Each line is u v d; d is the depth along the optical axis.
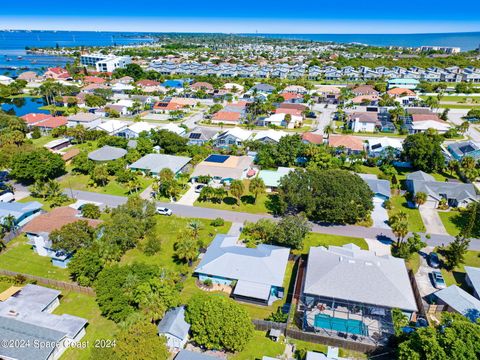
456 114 156.12
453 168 97.56
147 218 69.81
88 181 92.75
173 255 63.47
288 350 44.88
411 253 62.41
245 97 186.12
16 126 121.81
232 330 41.81
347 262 52.16
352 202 69.75
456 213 77.00
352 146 108.62
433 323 47.88
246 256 56.53
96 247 57.84
